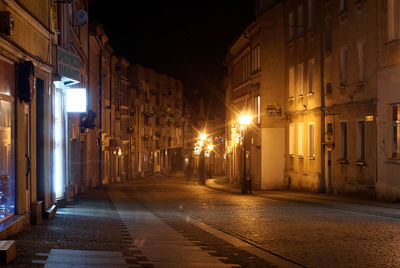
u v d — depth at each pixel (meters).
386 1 22.92
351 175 27.31
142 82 88.38
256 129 41.53
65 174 21.03
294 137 36.97
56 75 16.31
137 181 63.38
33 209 13.03
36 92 14.56
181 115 120.56
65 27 20.14
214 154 88.44
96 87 48.38
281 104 38.97
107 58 57.00
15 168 11.64
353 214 18.22
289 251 10.07
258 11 43.25
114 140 57.59
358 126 26.70
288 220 16.11
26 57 12.40
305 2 34.38
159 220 16.25
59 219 14.68
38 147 14.62
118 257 8.55
